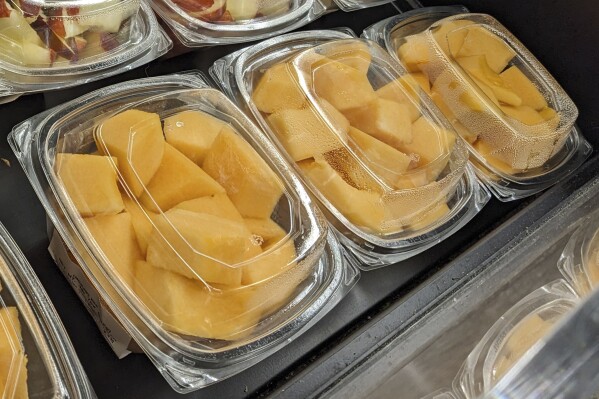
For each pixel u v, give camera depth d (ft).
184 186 2.88
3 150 3.13
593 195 3.87
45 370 2.48
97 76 3.29
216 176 3.00
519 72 4.14
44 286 2.92
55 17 3.08
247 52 3.69
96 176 2.79
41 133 2.93
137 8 3.39
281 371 3.01
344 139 3.38
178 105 3.21
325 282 3.13
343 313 3.23
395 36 4.25
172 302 2.67
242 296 2.80
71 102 3.08
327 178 3.32
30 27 3.05
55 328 2.59
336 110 3.48
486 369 2.96
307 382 2.90
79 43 3.22
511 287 3.33
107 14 3.22
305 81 3.50
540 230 3.61
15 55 3.08
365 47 3.82
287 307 2.98
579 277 3.38
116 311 2.65
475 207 3.71
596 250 3.48
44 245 3.00
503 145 3.86
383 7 4.45
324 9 4.06
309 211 3.10
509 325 3.09
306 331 3.12
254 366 2.97
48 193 2.80
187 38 3.60
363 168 3.36
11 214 3.02
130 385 2.83
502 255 3.46
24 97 3.25
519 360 2.55
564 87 4.30
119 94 3.18
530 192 3.90
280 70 3.55
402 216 3.45
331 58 3.67
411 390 2.94
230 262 2.77
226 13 3.68
